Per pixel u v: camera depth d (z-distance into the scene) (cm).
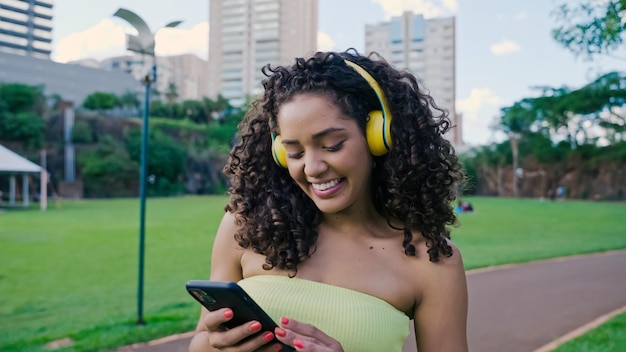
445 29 7888
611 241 1464
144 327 585
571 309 693
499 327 608
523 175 5131
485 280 893
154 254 1173
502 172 5303
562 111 4522
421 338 132
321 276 128
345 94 117
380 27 8156
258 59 8131
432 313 130
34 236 1485
